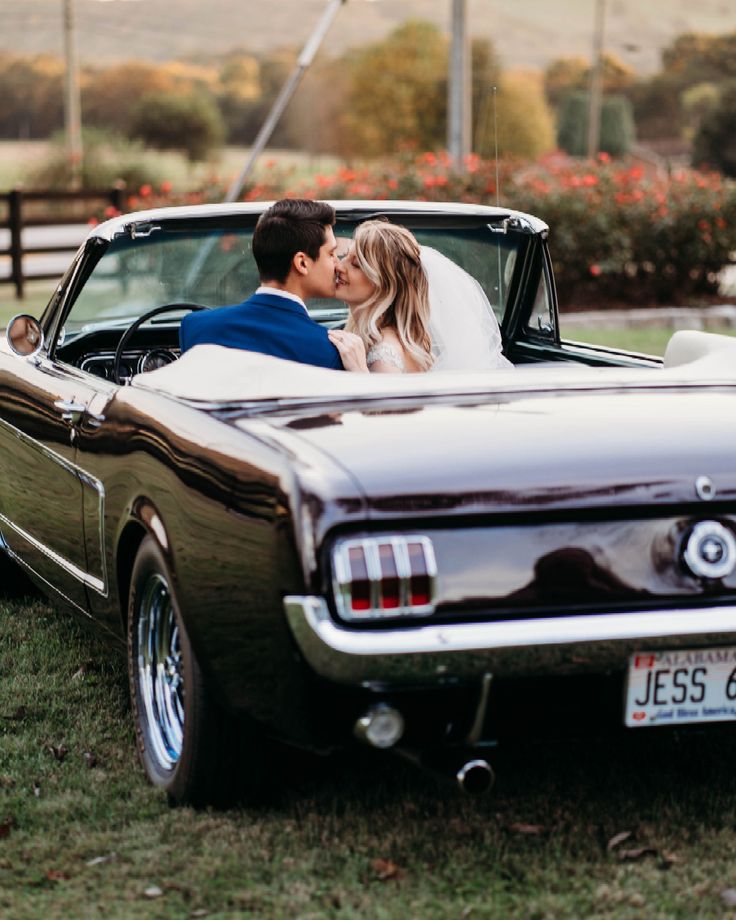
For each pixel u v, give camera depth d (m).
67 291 4.47
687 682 2.94
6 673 4.56
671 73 116.88
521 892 2.99
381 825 3.33
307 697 2.83
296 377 3.31
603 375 3.46
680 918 2.88
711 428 3.09
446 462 2.86
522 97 57.91
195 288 4.62
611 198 16.56
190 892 3.02
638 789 3.54
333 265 3.90
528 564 2.84
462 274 4.56
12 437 4.68
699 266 16.84
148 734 3.62
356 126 61.50
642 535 2.90
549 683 2.87
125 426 3.57
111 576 3.80
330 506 2.76
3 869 3.15
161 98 63.91
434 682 2.79
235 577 2.97
